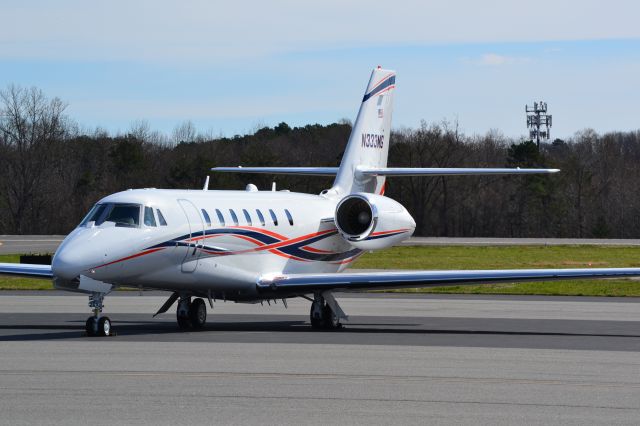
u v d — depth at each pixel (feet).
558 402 98.89
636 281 324.80
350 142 225.56
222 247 181.78
